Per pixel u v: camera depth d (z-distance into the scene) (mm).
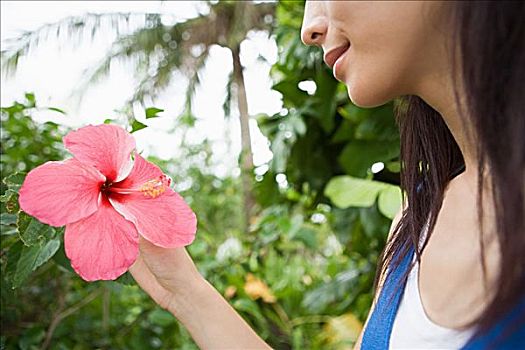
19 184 958
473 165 697
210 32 7137
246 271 2113
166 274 838
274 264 2383
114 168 800
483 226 654
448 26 613
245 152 2764
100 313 1831
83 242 758
